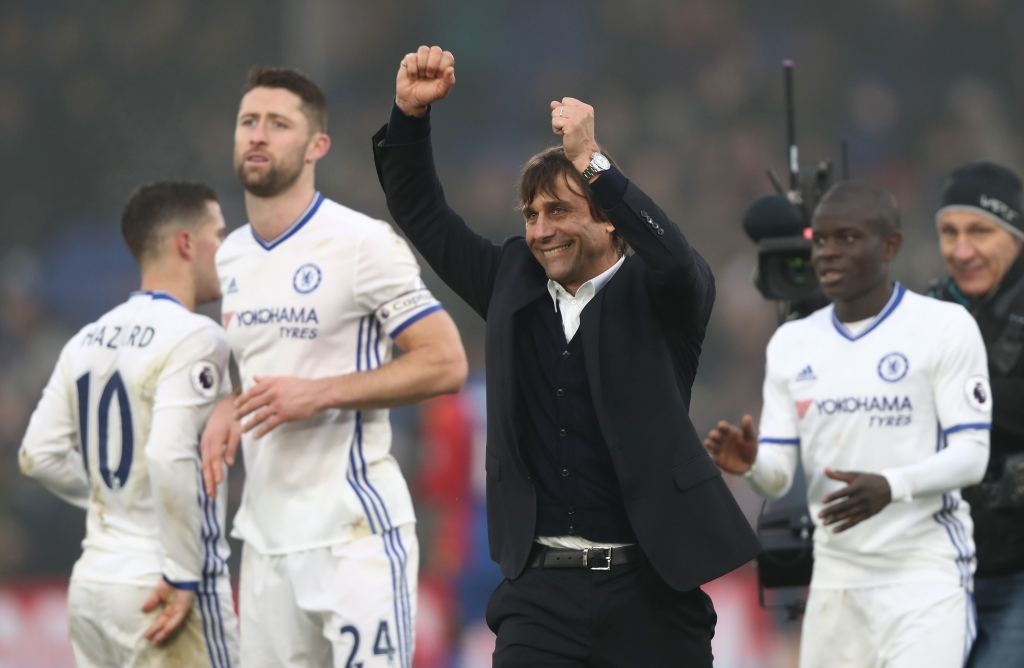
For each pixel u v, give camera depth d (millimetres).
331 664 14242
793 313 17984
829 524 14102
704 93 58031
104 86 54625
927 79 57594
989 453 15812
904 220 54219
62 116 54031
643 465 11445
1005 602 16156
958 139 56062
